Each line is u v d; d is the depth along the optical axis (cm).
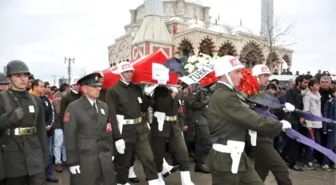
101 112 410
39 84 660
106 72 676
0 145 362
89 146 390
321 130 743
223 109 335
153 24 3619
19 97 379
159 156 567
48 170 631
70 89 704
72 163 383
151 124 573
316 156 745
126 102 506
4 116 354
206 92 692
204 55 671
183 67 638
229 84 346
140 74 533
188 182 556
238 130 338
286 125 393
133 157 593
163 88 574
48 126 665
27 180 380
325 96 770
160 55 590
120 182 510
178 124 589
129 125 507
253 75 510
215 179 346
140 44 3488
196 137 691
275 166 414
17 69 373
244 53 3744
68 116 391
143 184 602
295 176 651
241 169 336
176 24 3947
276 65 3775
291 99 702
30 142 375
